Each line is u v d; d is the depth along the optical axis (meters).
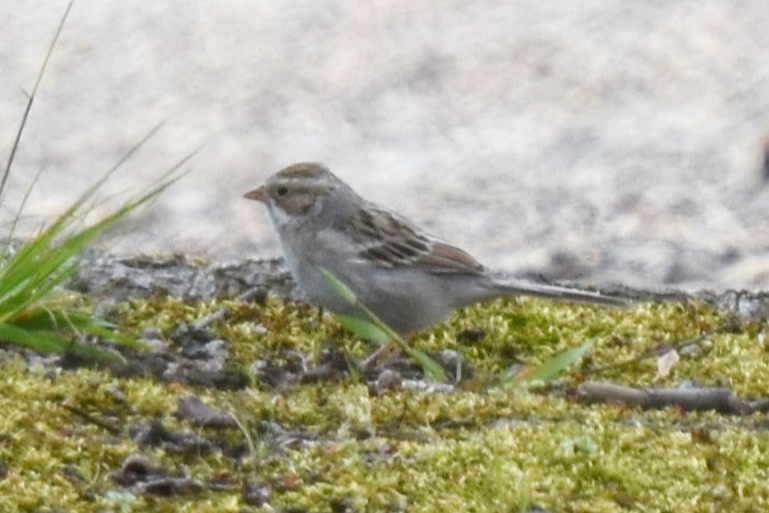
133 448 9.07
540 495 8.66
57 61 27.47
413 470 8.97
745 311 12.38
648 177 23.91
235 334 11.50
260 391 10.45
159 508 8.45
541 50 27.75
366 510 8.52
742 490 8.83
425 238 12.62
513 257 21.88
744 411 10.23
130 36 28.17
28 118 25.42
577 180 23.92
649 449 9.28
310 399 10.19
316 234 12.77
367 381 10.91
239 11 28.94
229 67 27.34
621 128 25.48
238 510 8.46
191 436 9.30
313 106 26.30
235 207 22.36
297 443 9.39
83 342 10.62
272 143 25.14
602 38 28.05
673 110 25.98
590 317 12.14
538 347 11.74
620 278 21.03
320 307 12.33
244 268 12.91
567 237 22.30
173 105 26.06
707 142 24.84
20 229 19.23
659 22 28.45
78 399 9.68
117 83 26.77
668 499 8.72
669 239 22.00
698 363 11.27
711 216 22.66
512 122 25.86
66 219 10.65
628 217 22.77
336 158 24.91
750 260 21.34
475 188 23.86
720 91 26.34
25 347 10.55
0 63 27.33
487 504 8.59
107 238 13.69
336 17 28.83
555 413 9.98
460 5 29.12
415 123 25.97
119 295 12.10
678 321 12.00
